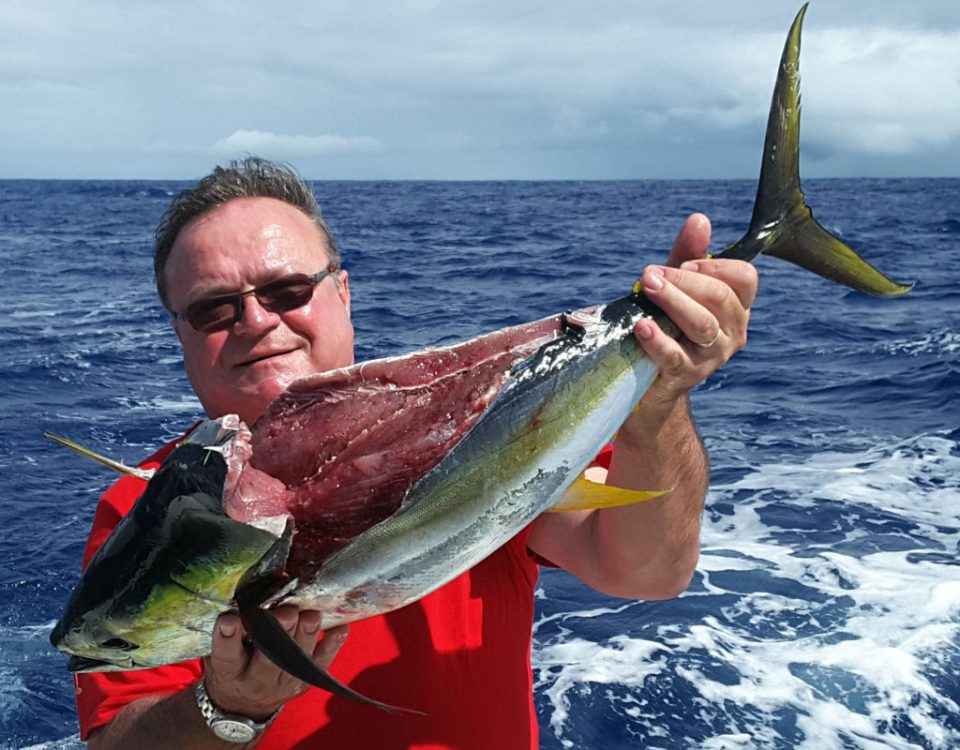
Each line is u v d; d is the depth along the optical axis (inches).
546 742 170.9
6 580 237.5
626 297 73.4
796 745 168.7
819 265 80.4
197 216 89.7
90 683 82.0
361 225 1610.5
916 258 1072.8
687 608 217.5
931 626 205.5
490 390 70.0
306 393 69.6
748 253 78.7
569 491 71.2
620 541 85.6
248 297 86.8
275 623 60.9
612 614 217.2
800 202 80.4
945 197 2839.6
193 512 62.2
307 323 88.3
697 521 86.0
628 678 188.5
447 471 67.3
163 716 71.2
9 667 199.6
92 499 295.0
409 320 637.3
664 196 3191.4
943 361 469.7
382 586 66.4
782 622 210.5
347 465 68.0
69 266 1037.2
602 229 1534.2
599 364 70.9
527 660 92.3
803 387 434.0
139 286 855.1
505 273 901.8
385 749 82.7
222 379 88.0
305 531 66.6
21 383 443.5
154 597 62.5
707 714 177.5
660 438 78.3
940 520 266.7
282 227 88.9
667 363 70.9
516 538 92.4
